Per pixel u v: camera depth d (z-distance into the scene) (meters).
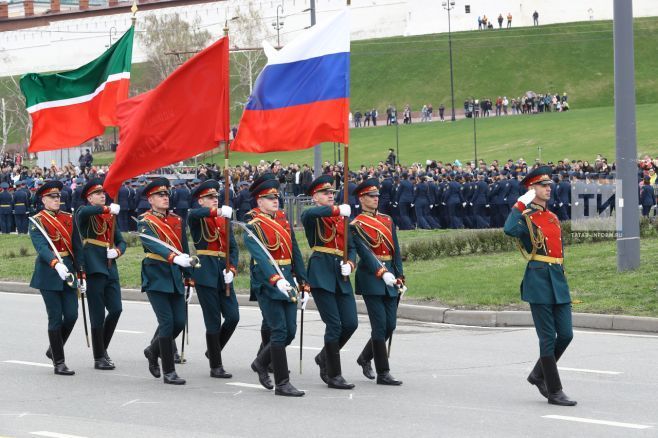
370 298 14.53
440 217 41.97
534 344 17.98
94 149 96.75
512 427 11.91
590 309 20.28
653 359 16.30
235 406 13.33
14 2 131.12
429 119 101.94
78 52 119.62
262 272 14.05
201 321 21.72
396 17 123.38
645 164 45.12
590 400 13.40
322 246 14.45
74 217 16.09
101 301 16.27
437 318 21.11
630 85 23.91
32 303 25.38
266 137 15.71
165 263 14.99
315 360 15.10
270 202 14.27
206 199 15.52
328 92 15.29
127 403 13.61
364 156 86.06
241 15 113.31
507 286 23.06
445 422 12.21
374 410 12.95
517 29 119.31
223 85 15.73
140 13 117.81
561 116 94.38
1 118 112.62
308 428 11.99
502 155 79.94
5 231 47.38
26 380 15.38
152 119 15.75
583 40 115.88
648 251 26.41
